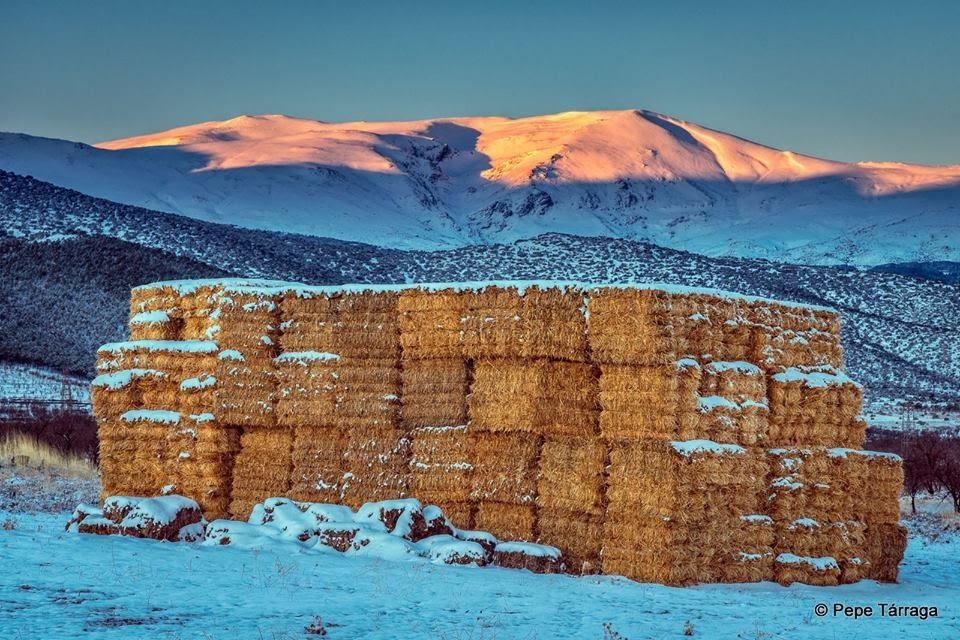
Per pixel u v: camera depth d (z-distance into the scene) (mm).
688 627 39469
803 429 54844
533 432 53469
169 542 54938
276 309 58531
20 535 52094
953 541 77125
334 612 40125
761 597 48469
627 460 50969
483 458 54531
